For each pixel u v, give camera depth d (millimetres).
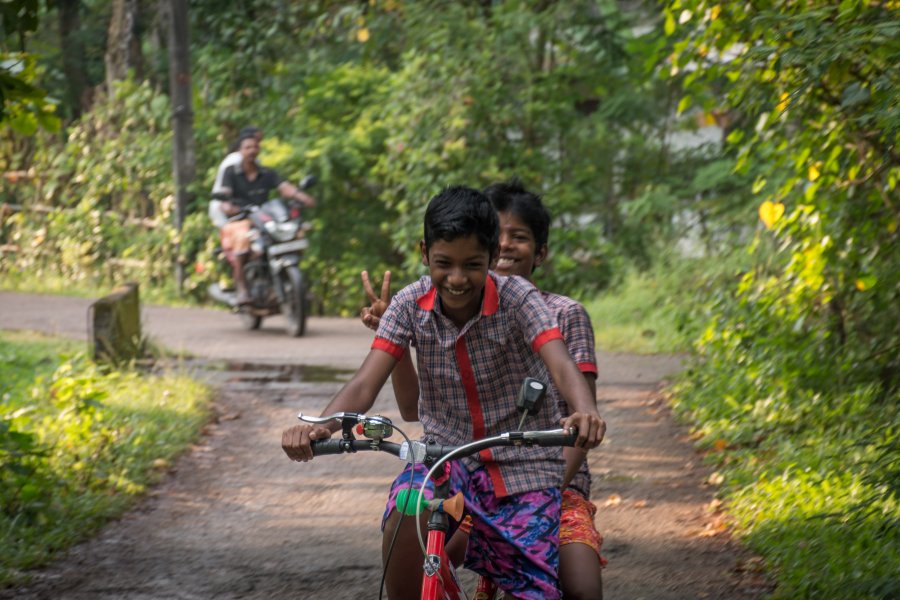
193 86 29250
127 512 9766
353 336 20078
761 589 7578
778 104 9391
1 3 8688
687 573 8023
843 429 10672
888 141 9328
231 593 7828
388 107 24812
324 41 29297
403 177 24312
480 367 5293
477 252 5012
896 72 8289
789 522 8523
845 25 8617
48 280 28016
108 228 27734
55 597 7703
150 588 7902
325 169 24781
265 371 16359
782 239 12570
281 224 20016
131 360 15914
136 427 11875
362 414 5188
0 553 8250
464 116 24062
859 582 7078
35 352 16547
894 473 8156
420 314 5324
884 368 11523
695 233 25453
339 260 25828
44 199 29359
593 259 24766
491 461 5344
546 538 5172
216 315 23250
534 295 5266
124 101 28078
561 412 6094
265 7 28953
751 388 12336
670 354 17891
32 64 9320
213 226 25812
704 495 10055
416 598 5242
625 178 26344
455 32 24625
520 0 24844
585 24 24922
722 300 13727
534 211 6492
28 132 9773
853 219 10992
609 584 7848
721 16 10328
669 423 12836
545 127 24984
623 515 9539
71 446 10695
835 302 11836
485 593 5699
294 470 11281
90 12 35312
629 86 25719
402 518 5020
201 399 13945
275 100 27859
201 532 9266
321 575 8203
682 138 28781
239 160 20375
